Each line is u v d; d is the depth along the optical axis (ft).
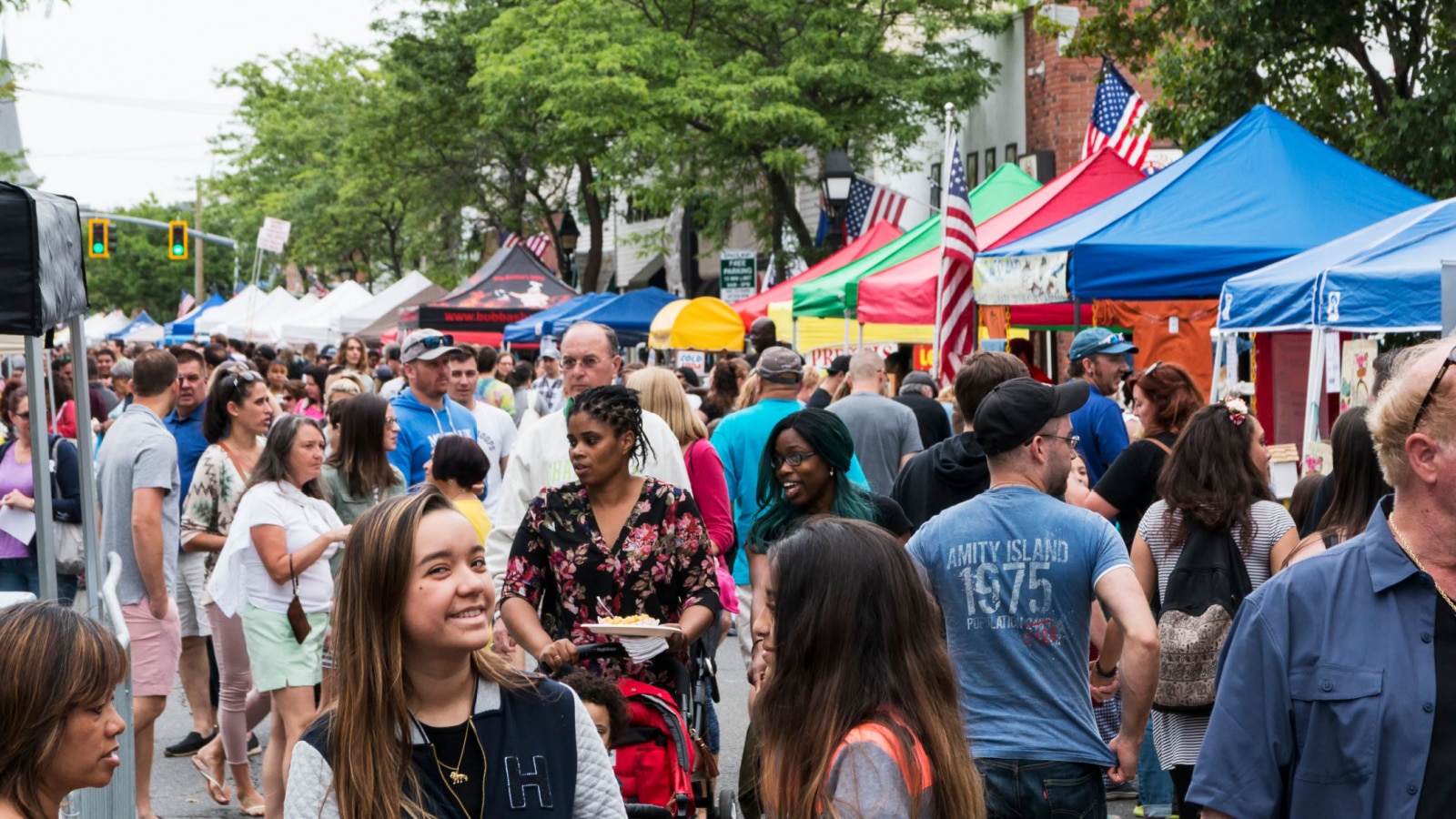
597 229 130.31
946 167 39.60
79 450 18.51
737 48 99.50
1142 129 58.59
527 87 100.73
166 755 27.12
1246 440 18.33
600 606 16.24
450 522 8.99
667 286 152.97
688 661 17.03
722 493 20.43
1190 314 49.34
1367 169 36.83
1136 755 13.58
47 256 14.88
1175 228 34.19
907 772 8.83
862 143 99.60
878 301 45.96
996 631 13.30
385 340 103.65
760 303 70.18
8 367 45.88
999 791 12.93
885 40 95.86
